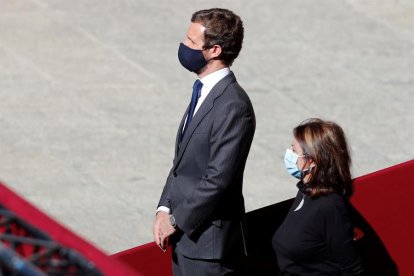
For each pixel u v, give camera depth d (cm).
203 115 1438
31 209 988
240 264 1600
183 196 1488
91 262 848
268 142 3077
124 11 3959
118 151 3000
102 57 3603
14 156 2956
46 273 800
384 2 4138
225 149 1420
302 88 3441
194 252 1507
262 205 2722
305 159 1401
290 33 3847
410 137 3166
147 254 1681
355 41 3816
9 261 752
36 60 3566
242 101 1430
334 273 1436
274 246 1476
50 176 2850
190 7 4034
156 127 3156
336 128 1402
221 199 1491
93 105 3278
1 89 3366
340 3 4122
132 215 2658
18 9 3925
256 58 3638
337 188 1407
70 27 3806
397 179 1802
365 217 1795
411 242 1839
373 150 3072
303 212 1425
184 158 1473
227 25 1405
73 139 3066
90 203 2709
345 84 3491
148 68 3544
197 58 1423
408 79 3550
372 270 1816
